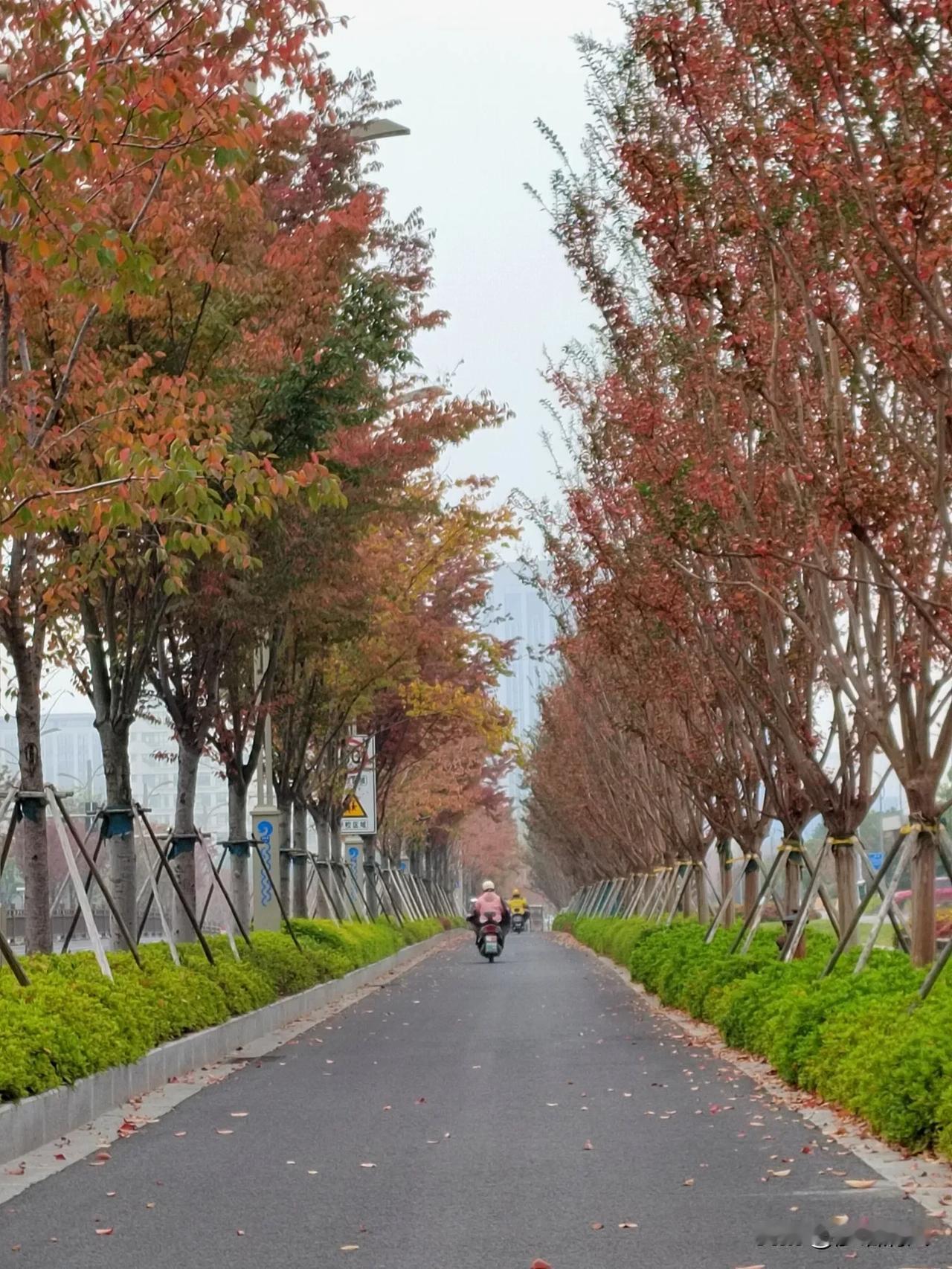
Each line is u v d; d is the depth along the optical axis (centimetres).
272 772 3158
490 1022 2303
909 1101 1010
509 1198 913
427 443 2178
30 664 1546
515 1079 1530
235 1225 854
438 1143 1130
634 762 3512
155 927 5784
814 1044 1315
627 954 3497
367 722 4291
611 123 1468
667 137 1406
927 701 1391
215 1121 1268
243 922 2664
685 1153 1049
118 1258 777
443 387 2312
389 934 4578
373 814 4553
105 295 1109
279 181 2052
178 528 1351
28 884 1591
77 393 1407
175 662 2173
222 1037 1833
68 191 1246
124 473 1223
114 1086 1355
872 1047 1140
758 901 2133
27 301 1368
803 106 1236
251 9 1174
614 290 1781
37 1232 845
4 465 1192
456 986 3394
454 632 3503
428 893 8900
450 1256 763
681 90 1320
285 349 1769
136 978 1681
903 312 1191
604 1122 1209
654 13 1312
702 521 1512
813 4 1123
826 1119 1166
